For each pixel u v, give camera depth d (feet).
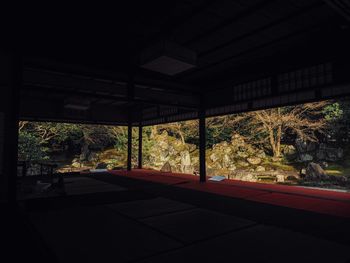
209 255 8.52
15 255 8.66
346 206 15.64
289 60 19.39
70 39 15.64
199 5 12.30
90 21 13.51
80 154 67.51
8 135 15.29
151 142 57.47
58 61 17.35
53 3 11.74
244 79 23.03
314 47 17.40
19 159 44.52
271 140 49.03
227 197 18.71
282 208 15.16
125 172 39.34
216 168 49.03
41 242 9.83
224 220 12.66
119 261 8.11
